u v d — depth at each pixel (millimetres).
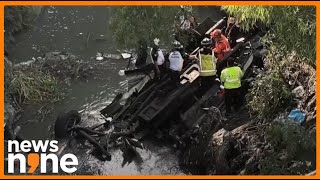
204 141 11203
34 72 14102
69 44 16078
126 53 15328
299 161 9477
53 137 12266
